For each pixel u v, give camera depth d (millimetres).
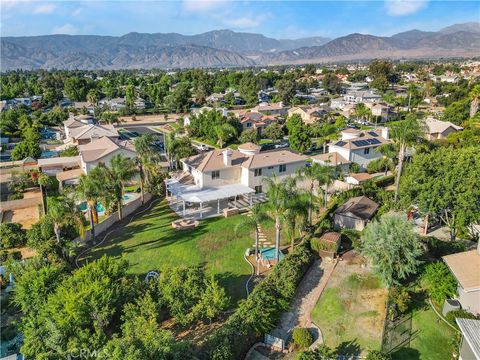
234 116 113250
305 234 45750
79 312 26922
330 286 34562
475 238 42312
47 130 127438
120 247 44625
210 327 29688
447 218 42344
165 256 41906
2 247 45656
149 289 31547
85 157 70688
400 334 28141
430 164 41500
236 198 59562
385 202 50844
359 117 133625
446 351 26562
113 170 50594
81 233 43594
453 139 72312
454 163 40656
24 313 30688
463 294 29547
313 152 92938
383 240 32031
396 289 31391
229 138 106312
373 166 72500
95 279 30391
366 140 76625
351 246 41969
